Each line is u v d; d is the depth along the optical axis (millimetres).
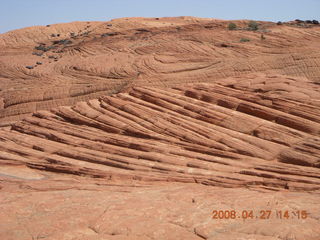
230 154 15758
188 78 51969
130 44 88688
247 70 51219
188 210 9820
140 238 8188
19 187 14062
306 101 18703
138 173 15227
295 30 76438
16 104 55469
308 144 15328
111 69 64188
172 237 8164
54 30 135875
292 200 10281
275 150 15648
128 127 19578
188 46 72812
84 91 55531
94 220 9414
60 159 17516
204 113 19516
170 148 17016
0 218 9781
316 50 54625
